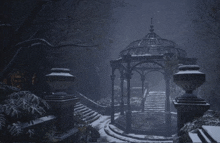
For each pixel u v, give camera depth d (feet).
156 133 29.19
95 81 63.41
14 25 27.14
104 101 61.46
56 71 17.79
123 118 42.83
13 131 11.05
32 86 37.86
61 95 17.38
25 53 34.60
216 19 33.68
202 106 15.06
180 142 14.40
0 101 13.16
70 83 18.08
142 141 27.17
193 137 10.24
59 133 15.79
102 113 53.83
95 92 63.05
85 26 23.12
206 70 40.81
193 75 15.34
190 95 16.30
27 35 28.78
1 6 28.02
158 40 36.47
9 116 12.41
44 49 32.45
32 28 26.96
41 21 23.65
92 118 46.42
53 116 16.14
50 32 26.14
